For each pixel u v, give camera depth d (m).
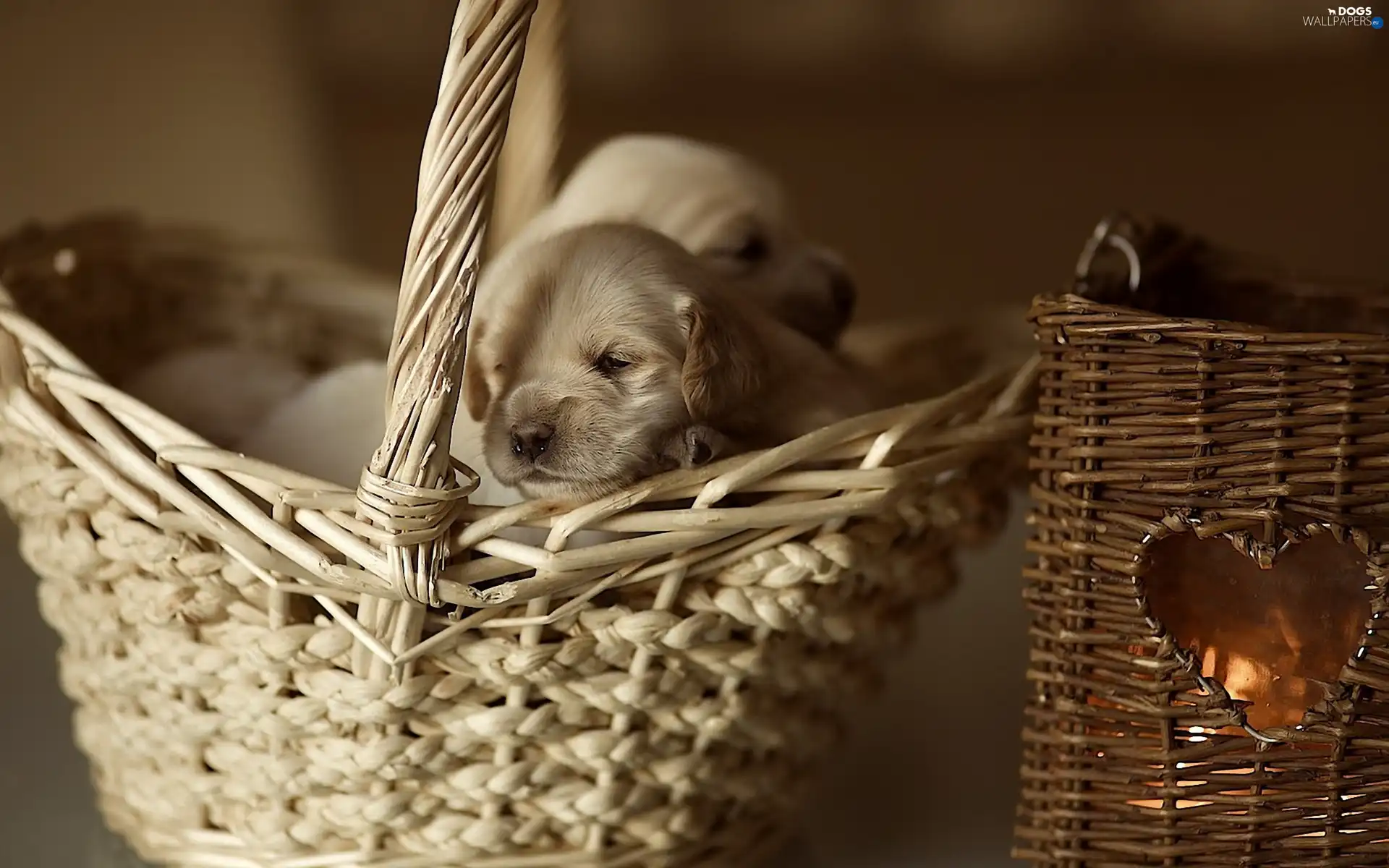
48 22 1.26
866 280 1.42
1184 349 0.84
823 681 0.91
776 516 0.86
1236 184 1.38
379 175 1.37
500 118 0.80
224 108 1.32
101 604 0.90
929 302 1.42
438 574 0.83
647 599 0.87
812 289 1.02
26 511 0.91
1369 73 1.33
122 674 0.90
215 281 1.13
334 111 1.35
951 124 1.38
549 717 0.87
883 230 1.41
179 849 0.93
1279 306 1.00
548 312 0.89
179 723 0.90
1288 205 1.38
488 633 0.86
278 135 1.33
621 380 0.88
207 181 1.33
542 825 0.89
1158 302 0.98
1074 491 0.87
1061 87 1.37
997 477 0.94
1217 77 1.35
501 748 0.87
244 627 0.87
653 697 0.87
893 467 0.88
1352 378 0.83
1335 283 1.00
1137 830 0.88
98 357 1.09
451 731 0.87
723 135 1.39
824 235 1.42
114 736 0.93
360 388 0.97
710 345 0.88
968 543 0.95
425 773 0.88
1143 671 0.87
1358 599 0.85
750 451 0.91
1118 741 0.88
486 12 0.80
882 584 0.91
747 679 0.89
